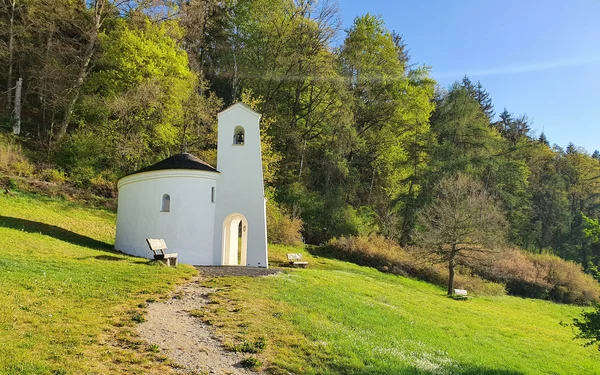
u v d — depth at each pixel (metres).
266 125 37.34
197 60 47.00
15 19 38.50
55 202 28.53
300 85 45.19
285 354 9.16
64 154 33.97
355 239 36.72
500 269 39.69
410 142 47.53
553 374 13.34
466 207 33.38
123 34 34.72
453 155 45.41
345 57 48.22
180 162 22.59
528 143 62.94
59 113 39.03
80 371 7.03
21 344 7.55
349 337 11.12
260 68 43.56
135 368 7.57
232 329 10.27
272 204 36.38
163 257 18.08
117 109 32.78
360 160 48.81
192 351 8.74
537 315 27.77
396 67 49.12
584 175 74.19
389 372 9.04
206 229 22.17
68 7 38.41
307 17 44.22
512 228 50.62
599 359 17.50
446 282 34.62
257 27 44.12
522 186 55.22
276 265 25.81
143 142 34.66
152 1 40.66
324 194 42.75
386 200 45.53
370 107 49.03
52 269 13.57
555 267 43.34
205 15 47.03
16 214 23.62
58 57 38.84
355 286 21.12
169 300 12.34
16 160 30.66
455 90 54.50
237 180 22.95
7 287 10.68
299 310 12.80
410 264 35.09
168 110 35.12
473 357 12.76
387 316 15.47
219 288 14.45
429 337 14.05
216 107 38.44
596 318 13.26
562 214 60.53
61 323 9.07
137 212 22.56
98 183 33.25
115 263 16.58
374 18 49.44
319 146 45.44
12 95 38.66
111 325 9.58
